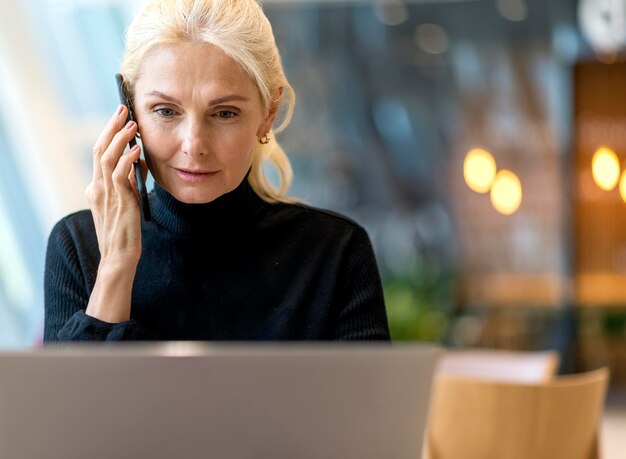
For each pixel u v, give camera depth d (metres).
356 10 8.39
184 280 2.15
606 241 8.37
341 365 1.44
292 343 2.13
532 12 8.29
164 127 1.97
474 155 8.38
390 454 1.48
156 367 1.42
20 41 6.43
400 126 8.42
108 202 2.05
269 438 1.46
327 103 8.41
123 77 2.04
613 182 8.33
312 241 2.21
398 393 1.46
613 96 8.32
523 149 8.36
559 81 8.30
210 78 1.91
